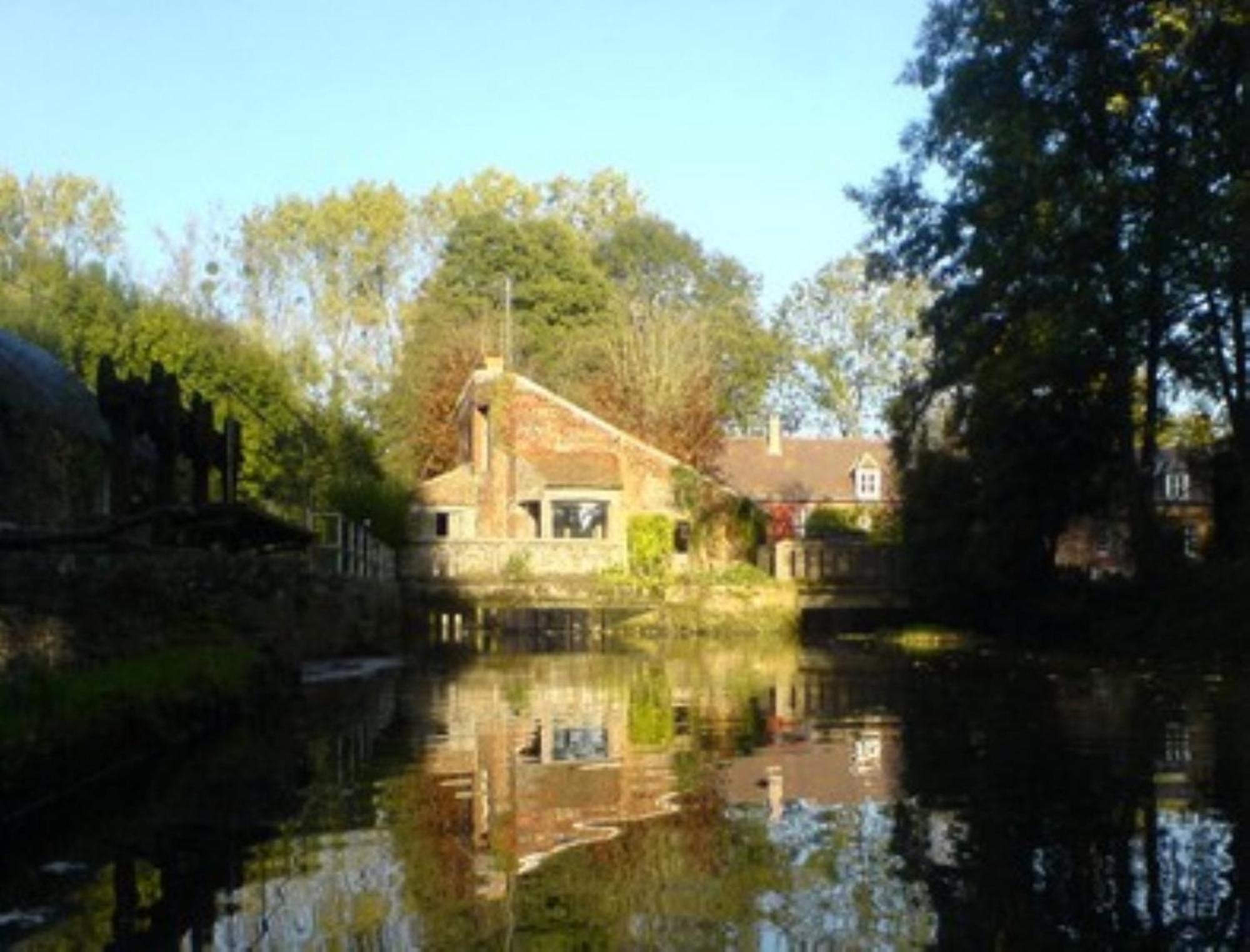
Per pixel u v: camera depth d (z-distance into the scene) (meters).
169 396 18.38
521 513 51.28
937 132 34.22
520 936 6.52
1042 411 33.03
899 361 77.25
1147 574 32.75
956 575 38.44
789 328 79.44
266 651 18.19
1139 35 30.72
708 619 41.66
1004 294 32.22
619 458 51.09
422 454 62.38
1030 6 31.61
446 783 11.26
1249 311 30.50
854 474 68.00
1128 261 29.53
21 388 19.42
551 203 85.62
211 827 9.23
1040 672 24.38
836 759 12.65
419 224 80.38
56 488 20.84
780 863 8.03
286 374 42.31
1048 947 6.33
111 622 14.12
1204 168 28.84
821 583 42.66
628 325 64.06
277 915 6.90
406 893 7.34
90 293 38.34
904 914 6.90
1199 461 35.59
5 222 70.69
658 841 8.70
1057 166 29.92
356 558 33.97
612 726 15.81
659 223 78.44
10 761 9.19
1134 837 8.77
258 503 26.59
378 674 25.42
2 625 11.80
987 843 8.59
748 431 75.44
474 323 65.75
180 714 13.27
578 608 41.59
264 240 75.94
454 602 41.91
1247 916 6.82
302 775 11.67
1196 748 13.13
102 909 7.04
